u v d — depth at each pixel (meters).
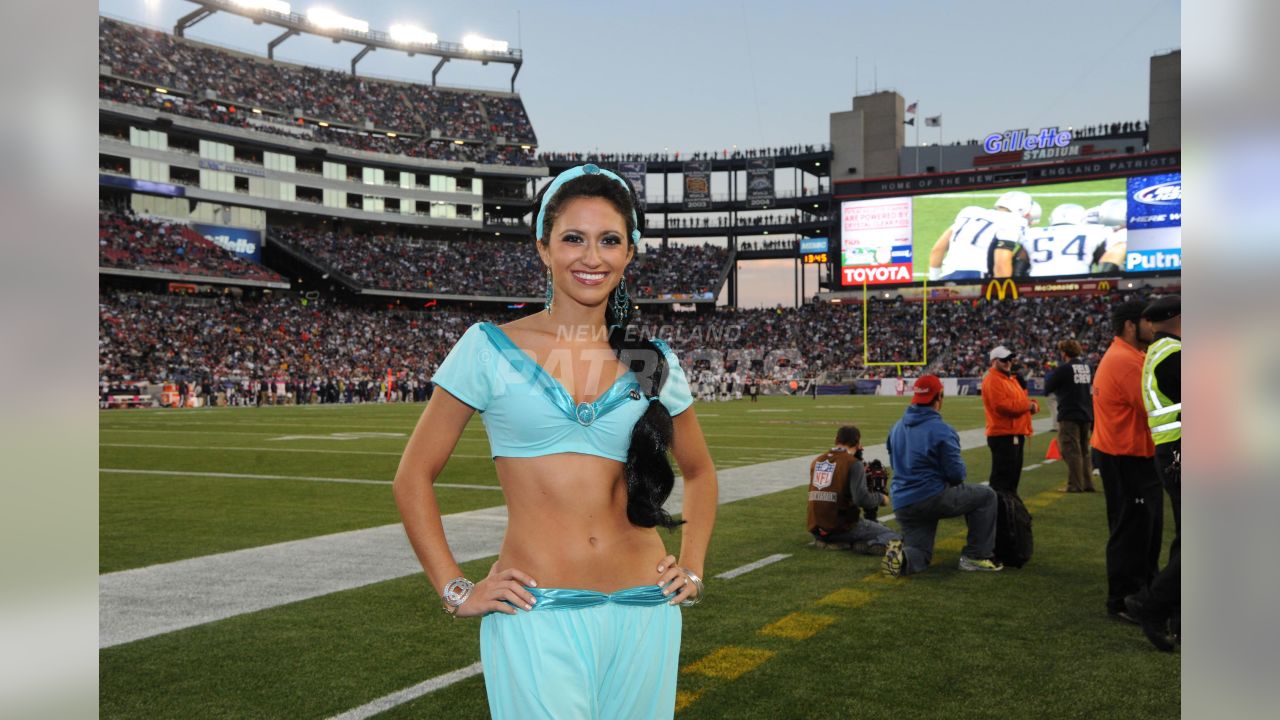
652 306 72.88
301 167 62.81
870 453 15.45
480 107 74.75
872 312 62.12
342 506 9.81
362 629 4.93
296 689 3.97
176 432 21.83
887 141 66.31
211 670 4.23
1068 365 10.70
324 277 61.97
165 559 6.90
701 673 4.22
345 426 24.39
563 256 1.81
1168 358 4.31
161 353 44.09
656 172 74.38
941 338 58.16
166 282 53.69
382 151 66.75
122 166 53.12
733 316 67.94
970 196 57.66
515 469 1.80
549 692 1.68
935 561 6.86
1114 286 55.16
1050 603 5.56
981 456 15.02
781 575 6.37
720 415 29.88
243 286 55.47
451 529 8.21
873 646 4.65
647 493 1.78
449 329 62.09
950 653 4.52
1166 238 52.56
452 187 69.44
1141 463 5.08
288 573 6.39
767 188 72.00
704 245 74.75
